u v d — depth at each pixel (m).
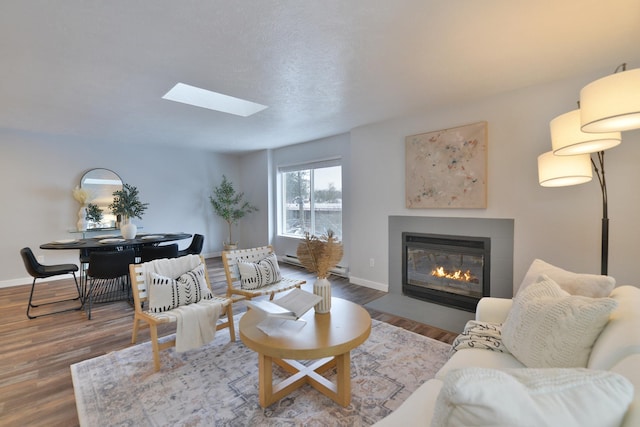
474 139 3.20
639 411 0.64
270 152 6.24
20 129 4.46
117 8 1.67
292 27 1.88
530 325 1.42
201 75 2.57
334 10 1.72
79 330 2.93
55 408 1.81
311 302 1.98
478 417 0.66
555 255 2.82
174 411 1.77
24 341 2.69
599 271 2.61
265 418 1.71
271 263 3.19
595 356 1.13
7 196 4.51
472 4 1.67
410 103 3.33
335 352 1.64
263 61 2.33
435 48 2.16
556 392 0.70
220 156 6.74
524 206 2.97
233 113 3.68
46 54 2.18
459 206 3.33
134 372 2.17
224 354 2.44
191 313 2.32
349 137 4.75
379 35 1.98
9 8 1.65
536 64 2.42
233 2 1.64
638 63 2.38
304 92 2.98
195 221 6.42
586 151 1.89
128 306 3.63
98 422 1.68
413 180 3.71
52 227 4.84
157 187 5.89
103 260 3.23
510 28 1.91
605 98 1.36
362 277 4.40
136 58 2.26
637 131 2.44
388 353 2.41
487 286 3.23
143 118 3.87
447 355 2.38
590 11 1.74
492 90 2.98
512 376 0.76
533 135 2.89
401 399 1.86
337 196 5.07
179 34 1.95
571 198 2.73
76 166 5.02
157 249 3.80
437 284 3.69
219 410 1.78
